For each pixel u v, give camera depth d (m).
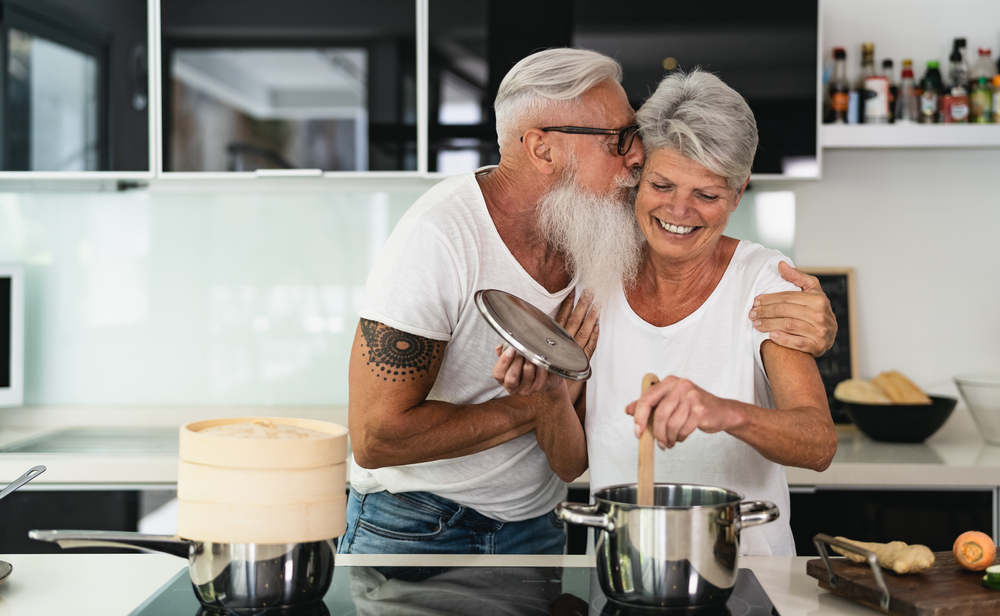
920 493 2.01
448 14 2.12
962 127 2.20
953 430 2.44
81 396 2.54
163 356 2.55
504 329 0.87
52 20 2.15
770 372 1.12
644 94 2.11
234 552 0.75
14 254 2.53
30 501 2.02
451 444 1.15
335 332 2.55
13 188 2.44
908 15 2.42
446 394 1.26
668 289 1.24
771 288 1.15
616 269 1.22
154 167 2.17
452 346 1.20
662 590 0.77
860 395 2.30
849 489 2.03
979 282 2.47
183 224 2.54
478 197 1.20
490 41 2.12
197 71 2.16
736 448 1.18
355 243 2.54
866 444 2.25
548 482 1.36
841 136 2.20
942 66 2.42
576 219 1.18
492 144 2.13
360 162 2.16
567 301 1.28
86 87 2.16
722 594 0.79
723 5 2.11
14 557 1.02
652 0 2.11
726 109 1.09
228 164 2.17
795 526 2.03
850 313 2.46
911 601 0.78
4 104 2.15
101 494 2.03
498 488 1.28
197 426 0.82
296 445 0.75
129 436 2.33
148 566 0.99
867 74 2.32
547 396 1.16
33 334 2.54
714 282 1.22
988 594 0.80
